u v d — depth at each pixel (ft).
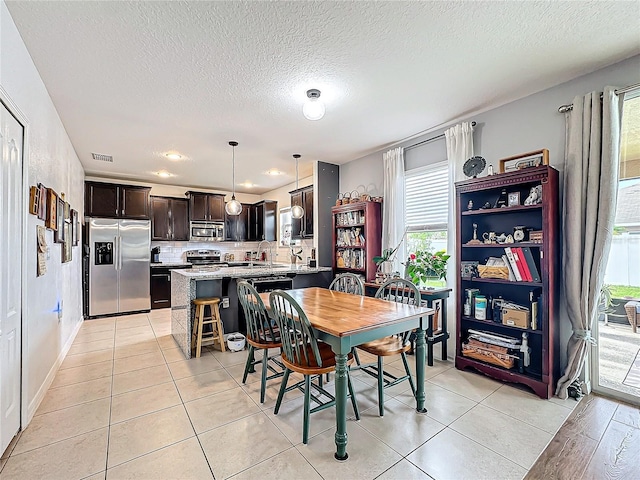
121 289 17.84
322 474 5.41
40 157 8.09
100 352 11.55
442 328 10.88
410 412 7.39
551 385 8.05
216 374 9.59
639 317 7.74
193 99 9.47
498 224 9.89
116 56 7.32
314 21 6.23
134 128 11.67
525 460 5.76
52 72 7.92
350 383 7.11
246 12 5.98
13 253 6.28
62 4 5.73
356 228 14.79
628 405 7.64
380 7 5.88
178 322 12.64
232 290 13.21
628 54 7.41
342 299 9.23
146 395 8.21
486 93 9.26
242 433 6.57
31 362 7.22
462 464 5.66
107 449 6.06
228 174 19.26
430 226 12.34
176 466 5.60
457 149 10.89
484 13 6.04
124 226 17.95
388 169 13.76
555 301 8.31
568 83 8.56
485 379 9.18
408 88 8.94
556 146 8.78
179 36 6.65
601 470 5.51
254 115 10.66
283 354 7.24
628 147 7.87
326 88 8.91
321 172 16.57
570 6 5.86
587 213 7.84
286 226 22.74
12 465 5.60
